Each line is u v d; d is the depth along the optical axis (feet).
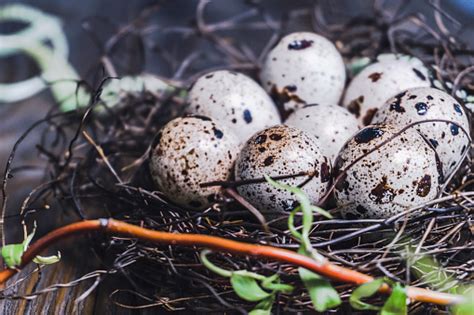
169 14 1.47
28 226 0.99
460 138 0.87
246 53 1.20
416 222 0.82
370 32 1.13
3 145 1.16
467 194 0.81
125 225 0.75
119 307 0.88
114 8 1.48
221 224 0.80
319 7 1.27
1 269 0.92
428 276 0.79
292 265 0.77
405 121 0.87
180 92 1.07
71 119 1.08
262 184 0.82
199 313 0.86
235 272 0.74
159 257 0.82
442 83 0.97
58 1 1.47
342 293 0.79
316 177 0.82
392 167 0.81
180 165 0.85
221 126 0.88
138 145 1.01
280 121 0.96
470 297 0.73
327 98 0.96
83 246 0.96
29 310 0.88
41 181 1.08
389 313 0.73
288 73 0.96
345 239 0.77
